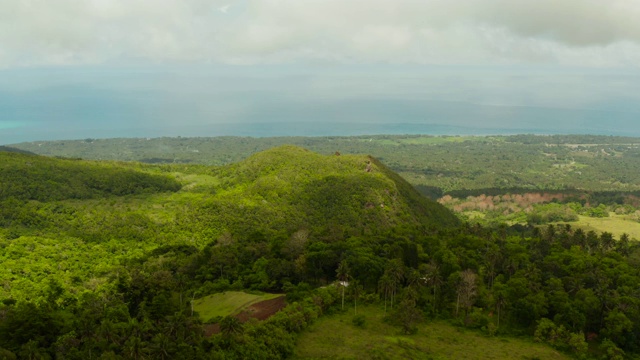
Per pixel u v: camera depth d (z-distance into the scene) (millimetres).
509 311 119375
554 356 103500
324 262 140000
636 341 104312
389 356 99062
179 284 126312
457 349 105438
